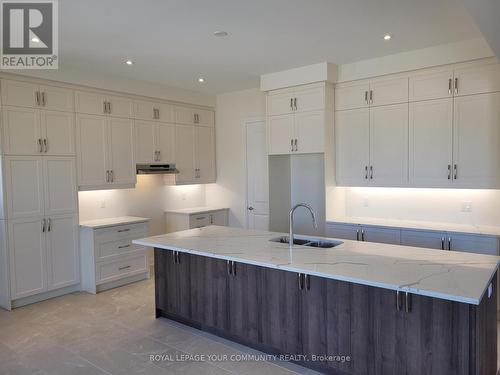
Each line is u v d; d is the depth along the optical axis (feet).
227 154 21.47
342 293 8.98
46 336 11.91
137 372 9.77
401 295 8.12
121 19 10.69
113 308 14.24
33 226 14.61
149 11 10.19
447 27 11.78
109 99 16.92
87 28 11.30
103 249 16.08
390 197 16.63
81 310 14.05
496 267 8.59
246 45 13.11
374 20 11.10
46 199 14.93
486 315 8.23
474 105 13.46
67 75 15.29
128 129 17.66
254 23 11.16
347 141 16.37
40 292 14.85
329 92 16.21
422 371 7.96
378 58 15.06
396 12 10.53
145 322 12.91
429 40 13.06
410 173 14.90
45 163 14.87
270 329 10.32
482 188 13.47
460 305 7.48
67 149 15.51
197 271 11.91
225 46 13.17
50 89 14.97
